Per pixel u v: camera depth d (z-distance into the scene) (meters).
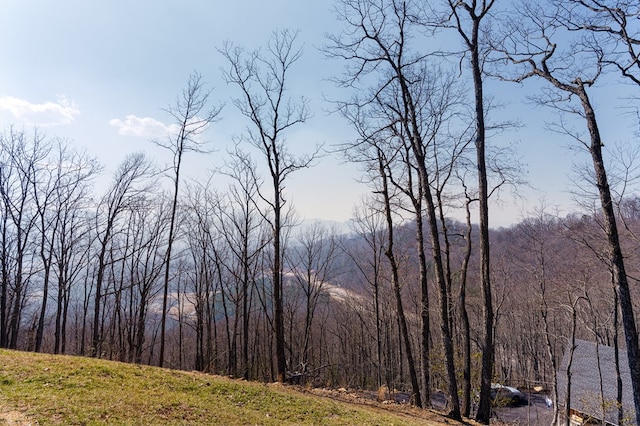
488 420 12.22
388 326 28.52
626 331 8.85
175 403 8.26
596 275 17.72
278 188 14.57
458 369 17.59
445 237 16.59
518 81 11.28
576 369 24.75
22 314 28.02
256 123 14.48
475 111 12.49
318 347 38.19
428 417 11.69
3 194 21.25
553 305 22.16
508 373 35.09
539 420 25.42
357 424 9.10
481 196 12.36
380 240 22.12
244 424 7.94
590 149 9.54
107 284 27.45
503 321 34.75
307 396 11.46
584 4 9.48
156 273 22.03
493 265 27.47
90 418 6.58
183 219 23.67
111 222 22.22
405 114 13.07
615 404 18.25
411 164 14.11
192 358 36.50
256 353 29.97
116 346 28.16
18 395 7.04
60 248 23.41
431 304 23.48
